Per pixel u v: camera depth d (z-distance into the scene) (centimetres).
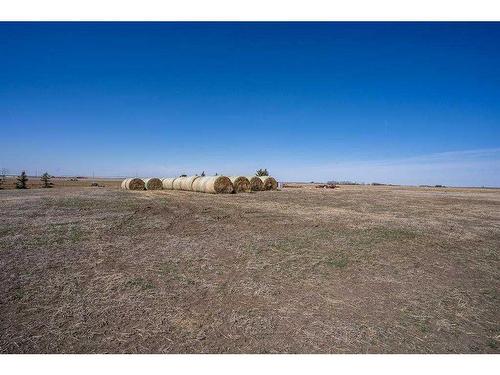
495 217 1479
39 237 865
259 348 386
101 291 531
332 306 500
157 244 827
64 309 468
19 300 493
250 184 2836
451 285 604
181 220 1175
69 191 2780
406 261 741
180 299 509
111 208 1436
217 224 1120
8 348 377
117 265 659
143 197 2083
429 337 419
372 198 2425
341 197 2475
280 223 1164
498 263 748
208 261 696
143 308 476
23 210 1353
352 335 418
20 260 673
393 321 457
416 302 523
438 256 793
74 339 396
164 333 413
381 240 930
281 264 687
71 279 577
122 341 394
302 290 557
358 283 598
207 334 413
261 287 563
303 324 441
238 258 723
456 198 2600
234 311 473
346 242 894
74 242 825
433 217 1437
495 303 528
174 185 3117
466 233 1079
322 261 717
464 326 450
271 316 461
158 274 614
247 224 1134
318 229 1065
